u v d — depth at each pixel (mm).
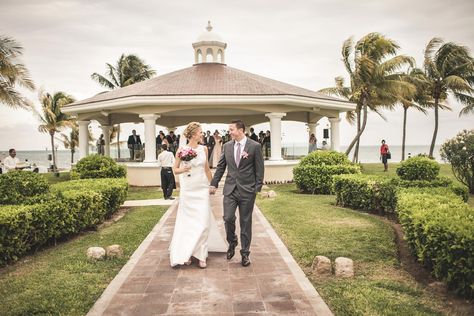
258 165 5465
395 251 6180
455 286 4438
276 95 17375
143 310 4008
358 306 4105
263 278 4910
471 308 4035
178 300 4250
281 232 7531
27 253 6477
